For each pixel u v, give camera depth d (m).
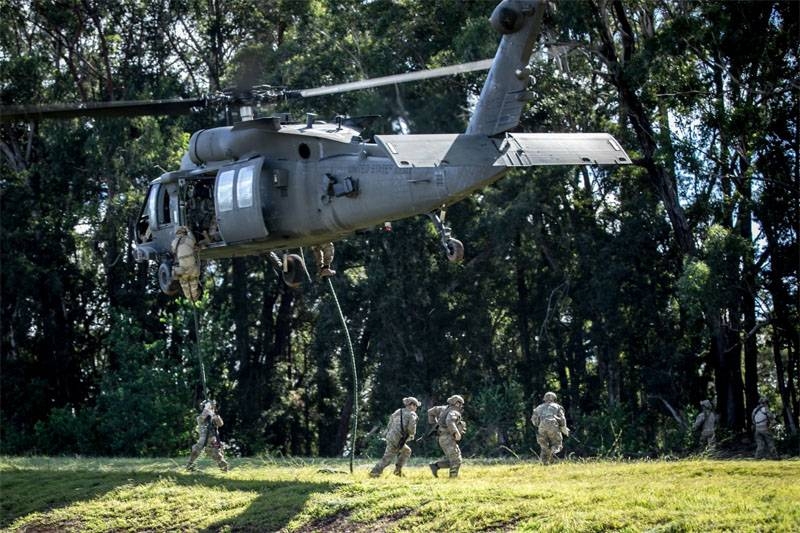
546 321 48.59
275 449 57.12
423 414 48.56
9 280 49.84
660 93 41.38
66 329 53.69
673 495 17.84
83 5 55.88
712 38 39.31
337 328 49.66
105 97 56.53
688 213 43.19
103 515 20.81
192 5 57.50
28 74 52.47
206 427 26.33
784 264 42.38
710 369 48.69
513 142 19.34
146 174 51.12
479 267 49.75
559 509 17.64
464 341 49.88
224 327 51.69
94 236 52.41
